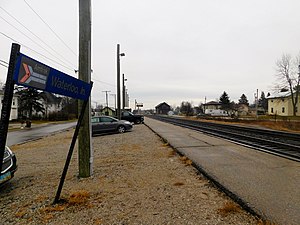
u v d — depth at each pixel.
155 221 3.46
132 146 10.94
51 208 4.02
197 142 11.63
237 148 9.66
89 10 6.11
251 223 3.31
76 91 4.28
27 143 14.61
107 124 17.95
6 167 5.30
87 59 6.02
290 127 26.02
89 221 3.53
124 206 4.02
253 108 105.38
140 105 75.69
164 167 6.73
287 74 53.78
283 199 3.99
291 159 7.34
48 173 6.54
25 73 3.02
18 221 3.62
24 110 58.31
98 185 5.20
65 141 14.81
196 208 3.86
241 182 4.94
